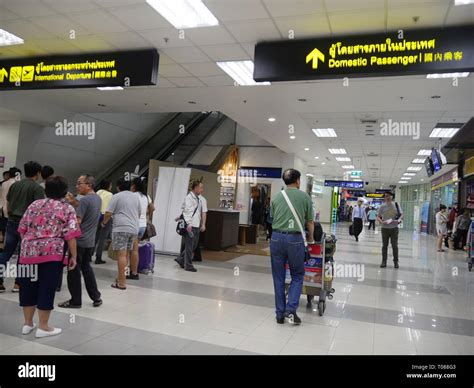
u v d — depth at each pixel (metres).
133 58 6.20
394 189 35.16
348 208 41.56
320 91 7.76
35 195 4.79
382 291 6.22
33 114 9.80
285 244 4.20
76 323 3.89
